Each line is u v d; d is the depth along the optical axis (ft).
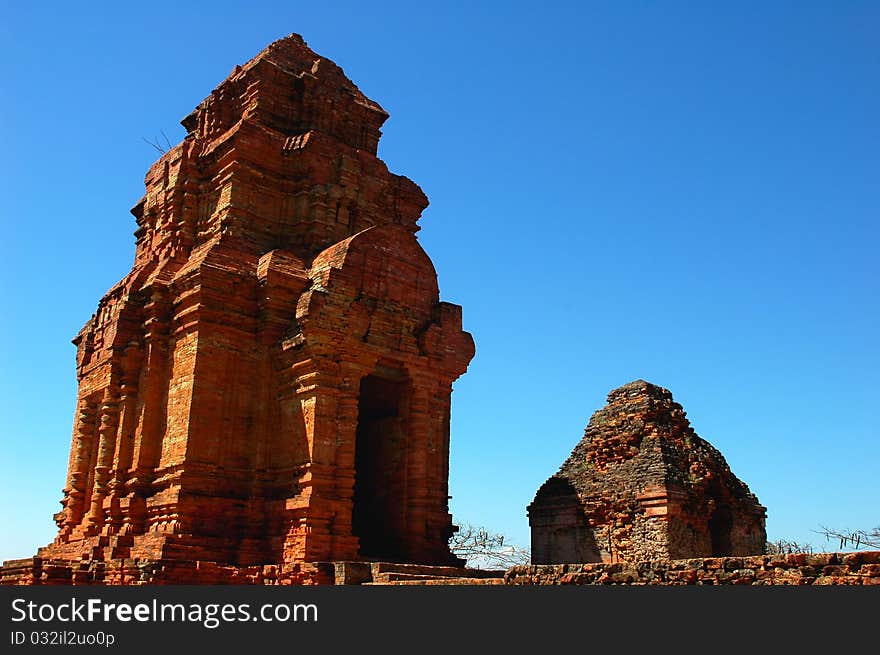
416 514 104.68
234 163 117.91
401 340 108.47
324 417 98.48
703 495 112.88
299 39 138.21
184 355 105.60
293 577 88.99
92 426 124.26
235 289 107.34
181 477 98.02
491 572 97.60
